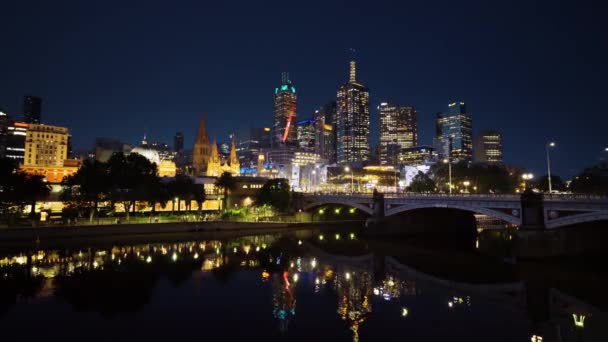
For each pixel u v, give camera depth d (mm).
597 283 57906
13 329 39219
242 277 61812
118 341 36406
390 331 38750
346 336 37531
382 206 116562
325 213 157875
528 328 39531
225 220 132375
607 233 80438
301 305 47281
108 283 57125
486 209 83438
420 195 104000
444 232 125812
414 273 65812
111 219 117250
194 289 54375
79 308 45938
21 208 111625
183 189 135500
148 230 113188
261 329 39250
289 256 82062
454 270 68375
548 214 72750
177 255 81062
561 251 73750
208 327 40031
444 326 40188
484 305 47469
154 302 48312
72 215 112438
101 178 115062
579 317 43000
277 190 152125
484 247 97375
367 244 101938
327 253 86688
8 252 82500
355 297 51000
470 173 177000
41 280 58469
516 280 60344
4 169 101562
